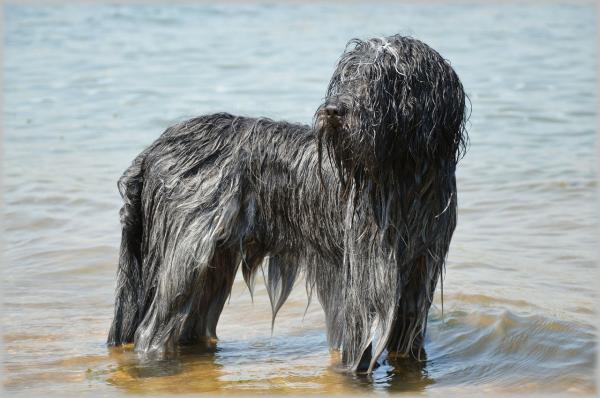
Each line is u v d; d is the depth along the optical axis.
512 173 19.52
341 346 11.34
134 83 29.25
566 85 27.97
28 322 12.62
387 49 9.69
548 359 10.80
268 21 40.97
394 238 10.23
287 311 13.17
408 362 10.94
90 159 21.31
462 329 11.74
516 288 13.07
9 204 18.08
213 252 11.29
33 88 29.11
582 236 15.55
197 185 11.38
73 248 15.58
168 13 43.56
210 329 12.05
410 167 9.92
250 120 11.70
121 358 11.44
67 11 44.16
